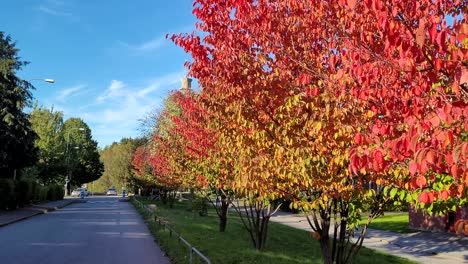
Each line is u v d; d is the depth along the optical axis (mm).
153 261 12102
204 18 7078
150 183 48969
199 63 7488
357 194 6797
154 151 39344
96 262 11914
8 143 35719
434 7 4090
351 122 5586
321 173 6457
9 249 14352
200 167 14844
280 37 6805
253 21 6770
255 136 7066
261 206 14586
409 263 15414
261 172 6949
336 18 6281
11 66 37656
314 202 7012
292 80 6730
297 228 27656
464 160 3436
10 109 36750
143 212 33344
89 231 20594
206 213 29328
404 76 4422
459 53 3412
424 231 24688
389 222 29172
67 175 75188
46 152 63094
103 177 112312
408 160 5055
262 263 11547
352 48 4957
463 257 16734
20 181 37719
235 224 24406
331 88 5656
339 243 8375
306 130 6348
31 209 36469
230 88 7113
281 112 6551
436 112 3584
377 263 14625
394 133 4684
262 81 6684
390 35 3779
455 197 5613
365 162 4074
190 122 15492
